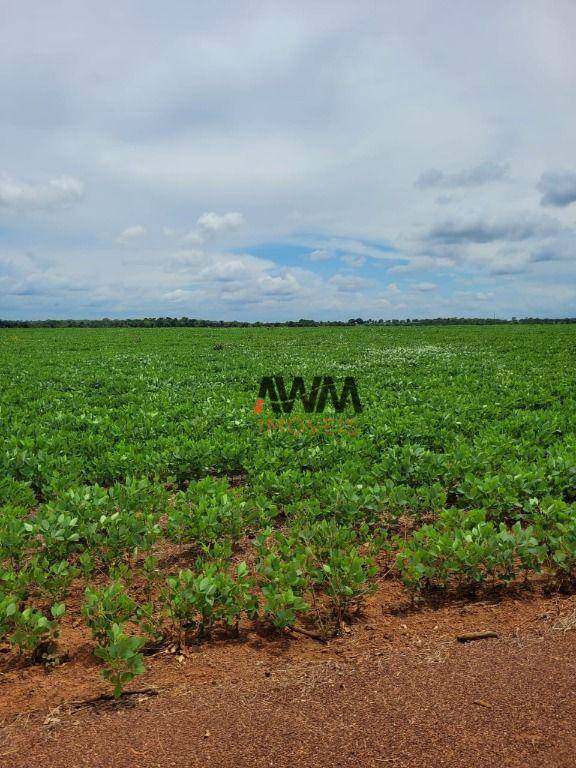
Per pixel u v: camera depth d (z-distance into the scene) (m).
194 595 4.09
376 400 14.86
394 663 3.80
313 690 3.52
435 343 37.50
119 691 3.42
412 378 19.73
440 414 11.73
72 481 7.30
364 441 9.14
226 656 4.00
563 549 4.93
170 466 8.41
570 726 3.13
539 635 4.12
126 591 5.02
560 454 7.91
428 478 7.38
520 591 4.91
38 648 4.11
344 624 4.42
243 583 4.37
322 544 5.18
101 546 5.48
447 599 4.84
